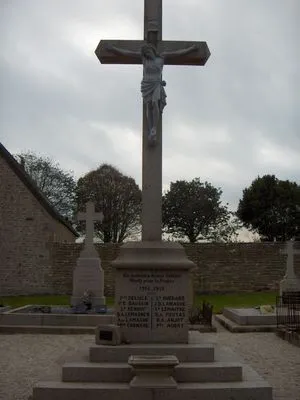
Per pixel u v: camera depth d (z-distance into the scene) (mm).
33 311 14875
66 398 5508
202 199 52562
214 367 5887
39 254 25703
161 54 7512
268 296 24328
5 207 25812
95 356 6145
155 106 7223
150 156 7199
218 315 16812
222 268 26516
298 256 26812
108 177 47344
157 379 5523
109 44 7535
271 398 5602
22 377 7566
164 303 6633
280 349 10438
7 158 25938
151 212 7070
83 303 15156
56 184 48406
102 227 46438
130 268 6656
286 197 47812
